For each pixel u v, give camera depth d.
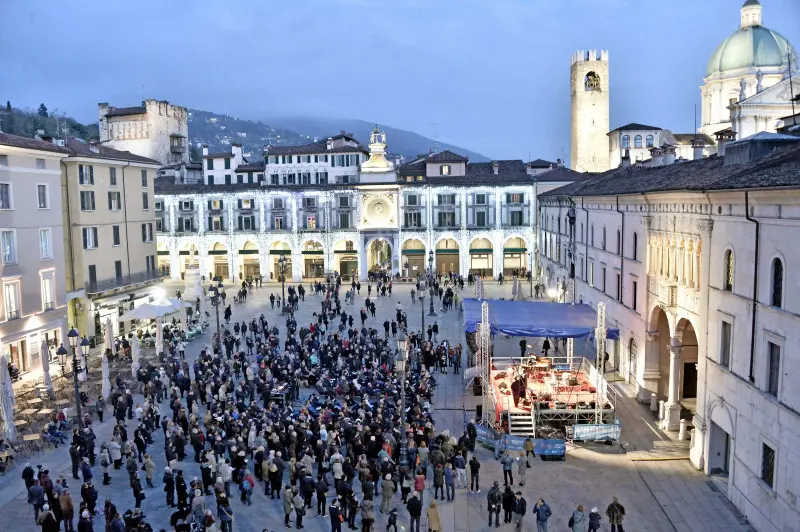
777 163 25.84
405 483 26.08
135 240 63.41
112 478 28.69
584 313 44.56
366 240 92.81
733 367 26.27
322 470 27.23
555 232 70.50
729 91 84.06
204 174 100.75
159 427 34.59
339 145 99.31
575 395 35.94
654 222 36.69
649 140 98.94
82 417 34.72
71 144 57.25
